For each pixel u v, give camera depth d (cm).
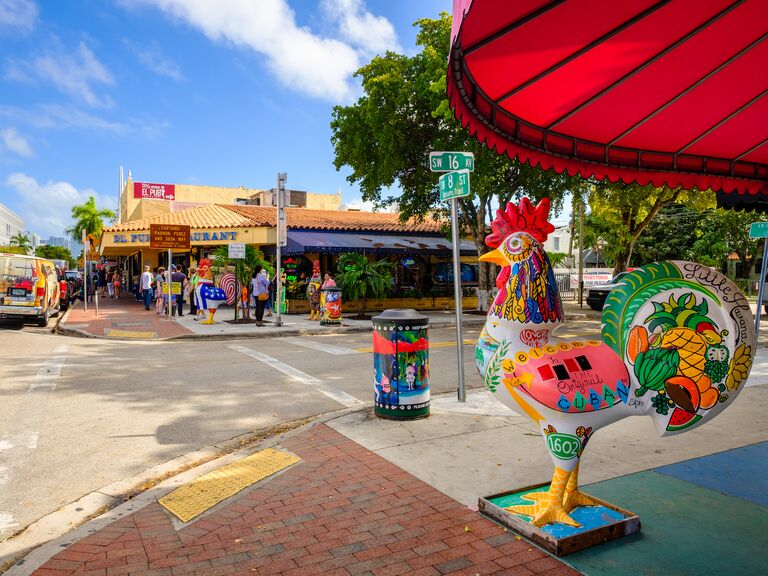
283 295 2198
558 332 1614
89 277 3744
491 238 362
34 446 593
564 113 421
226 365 1070
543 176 1836
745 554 344
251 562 346
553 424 344
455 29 256
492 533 377
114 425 670
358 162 1955
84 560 351
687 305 319
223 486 471
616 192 2075
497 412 696
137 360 1121
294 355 1199
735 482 461
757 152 529
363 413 696
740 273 4450
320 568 338
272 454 550
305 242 2178
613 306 342
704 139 492
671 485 455
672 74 373
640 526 378
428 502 429
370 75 1880
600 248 4334
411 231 2744
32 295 1719
